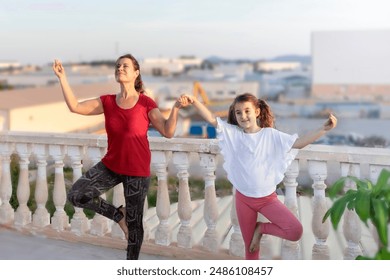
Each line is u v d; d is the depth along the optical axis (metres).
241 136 3.75
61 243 5.07
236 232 4.50
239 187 3.72
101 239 4.96
